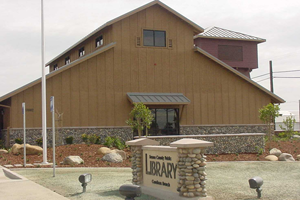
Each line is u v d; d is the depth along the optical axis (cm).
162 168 1045
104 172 1541
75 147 2241
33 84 2516
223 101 3080
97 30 2930
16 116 2498
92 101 2706
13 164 1816
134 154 1148
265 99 3216
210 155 2138
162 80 2911
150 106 2853
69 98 2644
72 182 1300
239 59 3953
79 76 2681
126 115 2788
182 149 952
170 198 975
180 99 2847
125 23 2839
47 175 1470
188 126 2956
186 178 944
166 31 2947
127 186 812
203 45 3841
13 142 2478
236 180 1342
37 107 2548
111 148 2317
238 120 3114
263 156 2108
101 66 2750
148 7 2902
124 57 2817
